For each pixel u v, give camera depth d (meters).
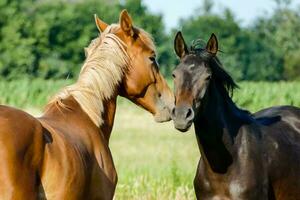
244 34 113.12
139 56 10.31
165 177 18.80
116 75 10.05
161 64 90.06
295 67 110.50
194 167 23.39
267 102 59.12
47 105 9.99
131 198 16.22
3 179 8.14
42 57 91.88
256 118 13.18
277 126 13.05
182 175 18.66
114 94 10.21
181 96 11.12
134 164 26.53
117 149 34.03
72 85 10.14
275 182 12.31
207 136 11.81
